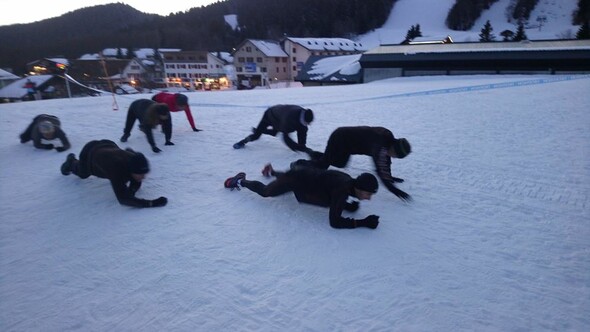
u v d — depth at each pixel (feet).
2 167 18.42
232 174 16.42
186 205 13.26
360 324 7.72
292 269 9.48
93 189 14.97
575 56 88.69
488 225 11.55
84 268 9.71
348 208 12.21
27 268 9.75
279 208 12.87
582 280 8.95
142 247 10.60
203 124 28.96
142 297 8.59
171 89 189.26
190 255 10.17
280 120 17.84
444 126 26.58
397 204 13.12
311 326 7.69
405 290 8.68
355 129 13.78
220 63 226.58
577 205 12.91
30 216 12.69
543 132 23.80
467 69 100.99
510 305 8.20
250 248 10.45
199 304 8.36
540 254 10.02
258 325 7.73
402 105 38.99
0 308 8.30
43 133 20.52
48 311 8.21
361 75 118.83
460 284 8.86
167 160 18.63
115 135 24.85
